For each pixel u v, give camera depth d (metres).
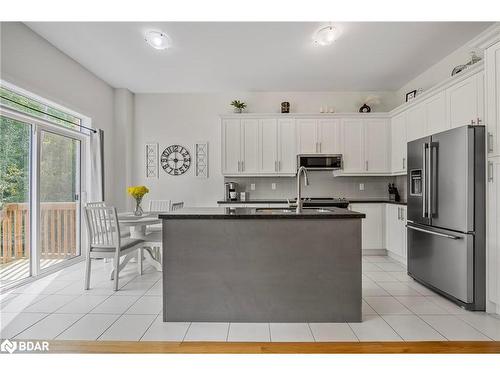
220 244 2.31
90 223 3.03
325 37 3.09
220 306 2.32
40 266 3.44
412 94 4.30
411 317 2.38
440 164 2.75
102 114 4.58
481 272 2.46
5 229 3.03
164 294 2.31
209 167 5.20
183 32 3.13
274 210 2.75
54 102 3.49
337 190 5.01
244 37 3.23
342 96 5.08
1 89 2.99
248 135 4.74
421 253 3.10
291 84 4.73
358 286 2.30
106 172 4.71
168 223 2.32
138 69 4.14
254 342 2.03
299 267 2.30
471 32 3.13
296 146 4.72
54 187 3.71
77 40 3.31
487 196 2.43
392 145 4.64
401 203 3.91
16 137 3.15
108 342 2.03
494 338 2.06
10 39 2.85
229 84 4.74
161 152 5.21
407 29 3.07
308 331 2.17
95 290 2.99
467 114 2.87
